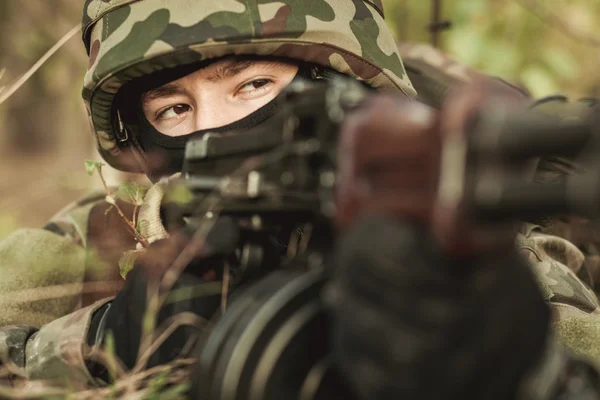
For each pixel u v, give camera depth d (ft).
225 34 5.47
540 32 14.90
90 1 6.29
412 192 2.79
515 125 2.59
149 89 5.86
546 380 3.11
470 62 13.65
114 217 6.60
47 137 29.40
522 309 2.88
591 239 6.92
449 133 2.67
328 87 3.37
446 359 2.74
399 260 2.73
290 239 3.98
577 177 2.53
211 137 4.05
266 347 3.21
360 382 2.85
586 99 3.44
